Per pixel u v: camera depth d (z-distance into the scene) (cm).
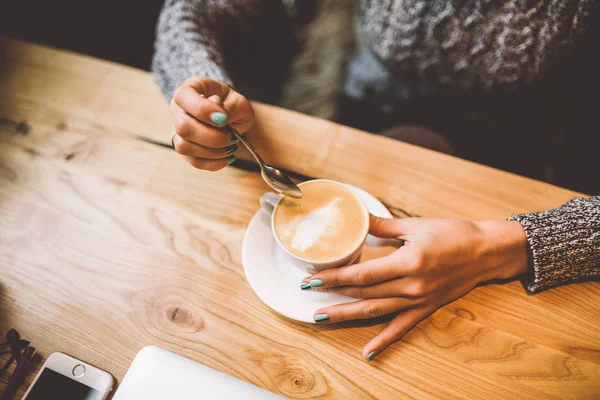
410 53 101
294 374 60
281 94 138
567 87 105
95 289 68
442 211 73
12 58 97
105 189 78
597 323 62
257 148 80
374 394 58
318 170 78
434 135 108
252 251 67
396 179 76
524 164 110
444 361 60
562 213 64
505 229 64
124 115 87
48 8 166
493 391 57
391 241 69
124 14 164
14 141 85
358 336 62
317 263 58
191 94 62
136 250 72
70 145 84
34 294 68
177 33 88
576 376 58
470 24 88
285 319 64
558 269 62
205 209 75
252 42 120
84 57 96
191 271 69
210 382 57
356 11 186
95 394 58
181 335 64
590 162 115
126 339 64
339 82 170
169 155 82
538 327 62
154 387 57
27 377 61
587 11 82
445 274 61
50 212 76
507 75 95
